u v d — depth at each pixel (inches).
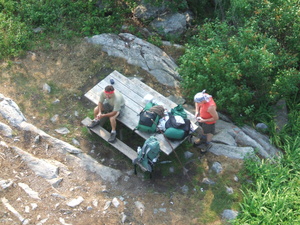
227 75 284.5
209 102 242.4
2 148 259.9
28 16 370.0
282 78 312.2
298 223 237.6
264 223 237.3
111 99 257.8
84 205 237.6
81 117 297.3
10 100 290.5
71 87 318.3
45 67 331.0
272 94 313.6
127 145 279.7
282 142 317.1
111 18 386.3
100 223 230.5
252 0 343.6
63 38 357.7
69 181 250.4
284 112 339.9
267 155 290.8
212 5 444.8
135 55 351.3
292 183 267.3
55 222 226.4
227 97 297.4
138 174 262.5
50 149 266.8
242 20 344.8
